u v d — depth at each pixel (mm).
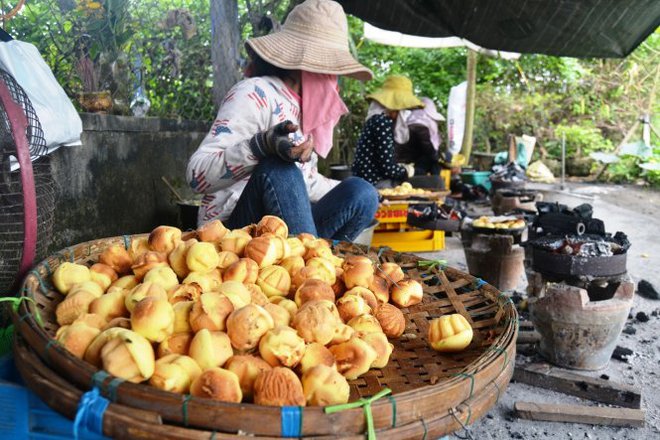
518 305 3477
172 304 1336
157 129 4207
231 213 2568
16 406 1125
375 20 4969
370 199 2896
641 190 10070
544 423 2334
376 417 991
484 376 1172
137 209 3969
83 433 1041
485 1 4539
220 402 938
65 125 2115
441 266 2047
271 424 933
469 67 9680
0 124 1761
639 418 2303
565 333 2719
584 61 12188
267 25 4961
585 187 10133
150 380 1103
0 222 1828
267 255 1682
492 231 3979
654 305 3727
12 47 1961
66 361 1038
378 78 10930
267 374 1104
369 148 5488
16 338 1203
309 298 1517
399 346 1578
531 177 10586
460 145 10305
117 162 3701
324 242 1990
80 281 1517
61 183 3109
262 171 2312
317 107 2727
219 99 4984
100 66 3812
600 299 2752
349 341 1341
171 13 4598
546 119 12516
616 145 12195
